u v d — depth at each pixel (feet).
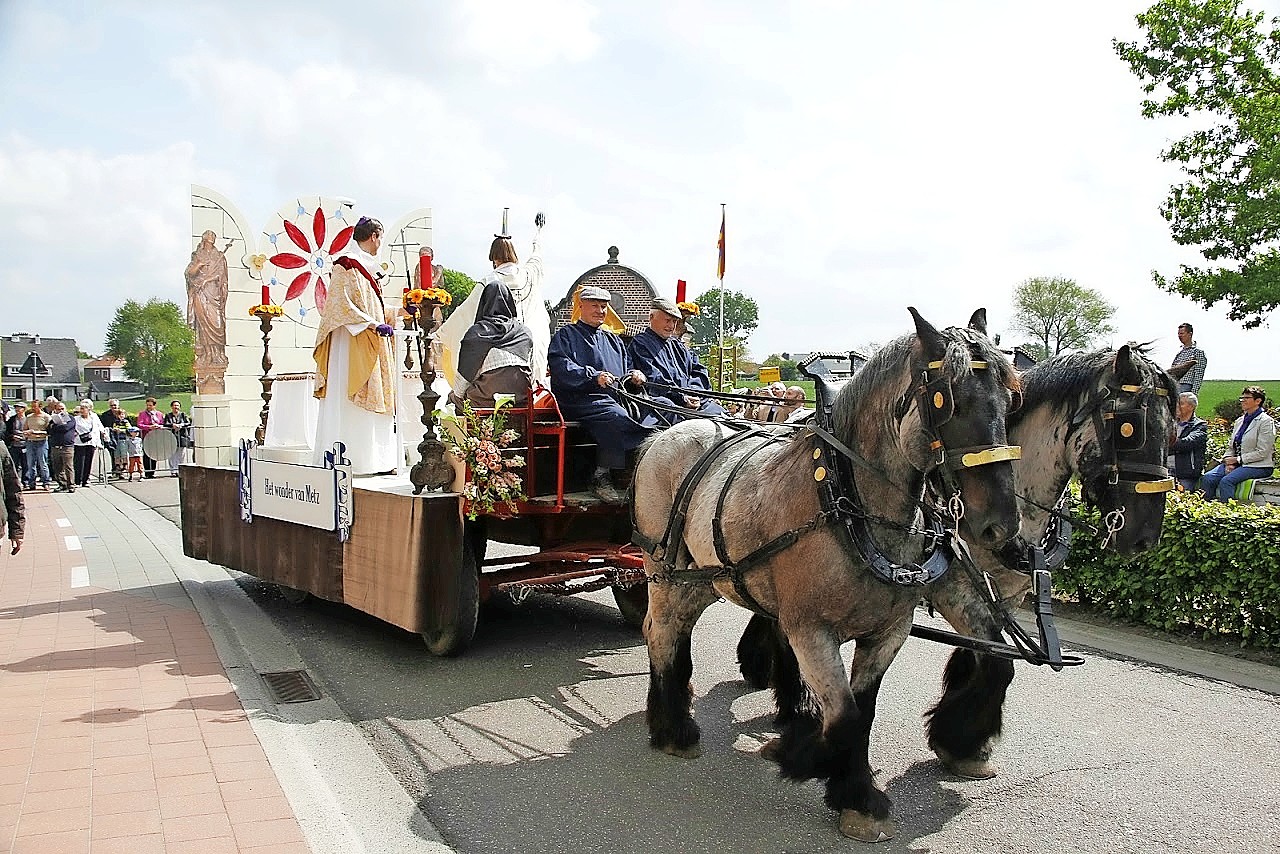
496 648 23.73
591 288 22.70
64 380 269.44
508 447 21.24
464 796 14.89
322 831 13.03
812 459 13.25
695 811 14.33
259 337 38.24
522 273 32.71
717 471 15.62
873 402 12.69
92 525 46.44
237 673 20.61
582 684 20.79
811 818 14.06
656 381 23.25
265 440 31.73
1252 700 19.38
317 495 23.94
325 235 39.55
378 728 17.98
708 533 15.12
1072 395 15.23
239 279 37.70
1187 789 15.03
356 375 25.96
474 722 18.35
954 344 11.73
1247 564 22.90
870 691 13.82
